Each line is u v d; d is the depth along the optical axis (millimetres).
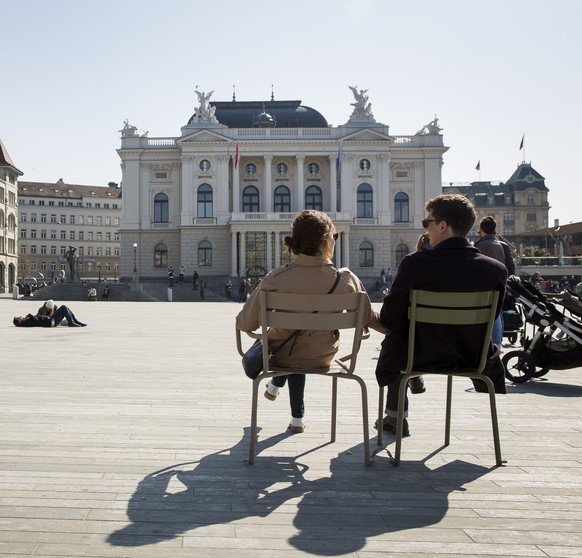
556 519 3662
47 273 125812
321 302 4730
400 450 4789
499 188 135000
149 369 9875
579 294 8859
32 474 4422
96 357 11477
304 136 63656
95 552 3166
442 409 6844
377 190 62906
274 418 6305
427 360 4820
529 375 8617
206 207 62969
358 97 64375
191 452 5031
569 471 4602
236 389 7984
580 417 6453
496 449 4746
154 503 3877
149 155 64938
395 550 3223
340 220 59625
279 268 4961
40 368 9883
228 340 15445
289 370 4883
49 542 3285
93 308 35750
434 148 64375
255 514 3713
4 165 85562
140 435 5551
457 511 3787
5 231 86375
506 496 4059
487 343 4758
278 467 4656
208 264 62625
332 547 3254
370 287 60281
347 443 5359
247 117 70188
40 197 125562
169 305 41500
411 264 4730
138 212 64625
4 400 7113
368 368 10305
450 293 4676
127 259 64562
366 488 4199
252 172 64812
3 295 69188
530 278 50469
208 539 3342
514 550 3232
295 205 64438
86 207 129375
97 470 4527
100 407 6754
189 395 7523
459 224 4828
